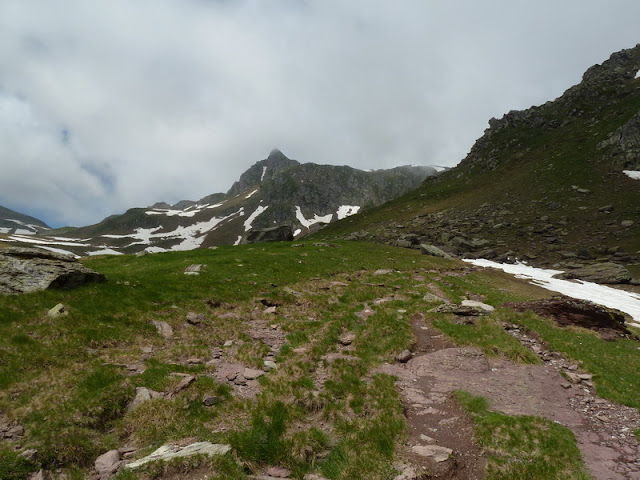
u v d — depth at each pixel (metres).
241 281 36.41
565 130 166.38
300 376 17.14
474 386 17.06
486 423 13.36
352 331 24.66
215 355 19.16
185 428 12.39
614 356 21.55
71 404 12.68
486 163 179.88
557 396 16.53
